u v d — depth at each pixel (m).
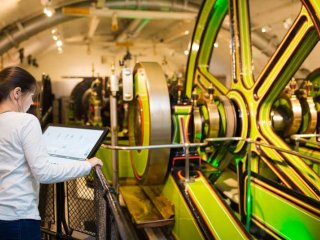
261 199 3.25
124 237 1.09
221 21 4.82
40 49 12.45
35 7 7.31
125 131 5.52
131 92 3.54
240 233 2.68
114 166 3.46
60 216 2.24
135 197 3.56
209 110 3.62
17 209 1.51
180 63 15.27
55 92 14.48
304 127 4.20
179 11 8.79
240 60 3.87
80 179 2.13
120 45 13.11
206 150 3.89
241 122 3.67
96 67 15.06
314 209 2.58
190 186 3.13
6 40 7.76
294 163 3.19
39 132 1.53
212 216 2.84
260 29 8.38
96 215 1.89
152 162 3.28
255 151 3.52
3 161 1.51
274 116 4.04
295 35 3.00
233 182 4.71
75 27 11.58
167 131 3.27
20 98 1.59
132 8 8.66
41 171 1.47
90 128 2.03
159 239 3.40
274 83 3.33
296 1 6.39
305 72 6.90
